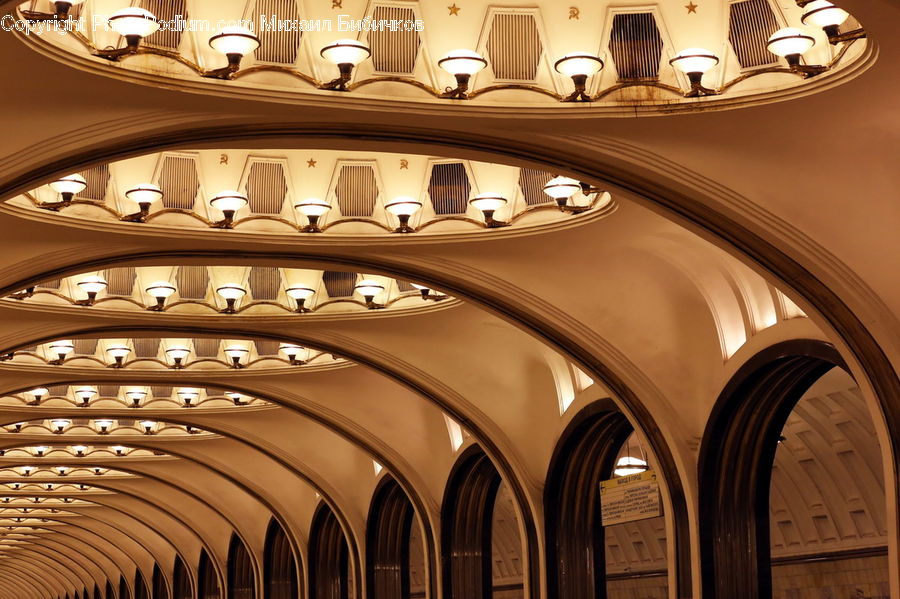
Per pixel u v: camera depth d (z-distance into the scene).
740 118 10.69
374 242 14.42
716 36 10.69
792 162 11.30
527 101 10.76
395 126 10.88
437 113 10.67
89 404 24.39
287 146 11.06
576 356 16.12
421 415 23.17
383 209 14.46
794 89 10.26
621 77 10.83
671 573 16.44
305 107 10.45
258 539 33.31
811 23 9.57
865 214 11.68
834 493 19.59
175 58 9.98
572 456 19.70
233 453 29.25
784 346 14.16
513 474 20.19
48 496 36.88
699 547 16.00
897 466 12.17
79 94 10.00
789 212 11.72
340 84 10.31
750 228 11.78
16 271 14.26
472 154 11.29
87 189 13.58
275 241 14.30
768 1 10.40
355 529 27.11
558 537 20.00
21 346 17.86
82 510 41.75
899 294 12.12
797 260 11.95
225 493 32.78
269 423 26.00
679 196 11.57
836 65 9.88
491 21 10.84
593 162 11.36
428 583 23.92
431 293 17.30
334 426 23.25
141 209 13.49
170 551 42.44
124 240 14.12
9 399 23.75
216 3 10.22
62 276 14.62
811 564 20.38
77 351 20.83
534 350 19.19
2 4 8.12
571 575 19.86
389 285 17.86
